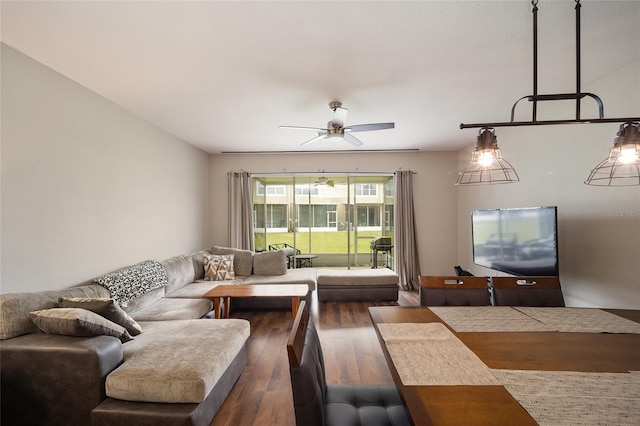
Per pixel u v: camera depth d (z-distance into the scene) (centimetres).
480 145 172
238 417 200
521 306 213
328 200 643
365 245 640
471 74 254
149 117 362
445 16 179
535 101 144
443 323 167
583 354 128
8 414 179
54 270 243
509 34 198
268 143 495
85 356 176
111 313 213
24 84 220
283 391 229
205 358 196
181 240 465
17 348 178
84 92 275
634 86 232
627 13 176
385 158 575
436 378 110
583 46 211
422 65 238
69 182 258
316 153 575
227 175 575
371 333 341
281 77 258
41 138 233
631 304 236
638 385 104
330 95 296
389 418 133
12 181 212
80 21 182
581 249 281
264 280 446
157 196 398
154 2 165
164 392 174
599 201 262
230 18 180
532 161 352
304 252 645
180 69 243
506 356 127
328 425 127
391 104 322
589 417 88
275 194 636
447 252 574
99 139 293
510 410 91
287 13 176
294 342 105
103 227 298
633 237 234
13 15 175
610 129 252
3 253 206
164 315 289
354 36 200
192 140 473
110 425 170
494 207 439
